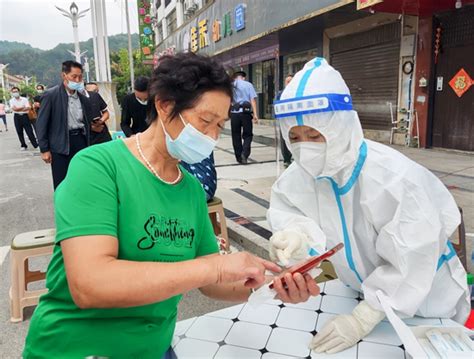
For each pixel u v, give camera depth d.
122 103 5.66
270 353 1.33
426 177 1.47
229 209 5.21
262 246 3.92
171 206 1.28
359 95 10.85
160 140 1.27
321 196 1.53
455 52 8.09
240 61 17.83
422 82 8.77
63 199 1.13
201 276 1.10
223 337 1.42
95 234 1.08
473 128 7.94
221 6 16.06
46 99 4.66
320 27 11.59
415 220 1.32
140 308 1.22
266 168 7.94
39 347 1.21
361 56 10.59
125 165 1.22
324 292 1.70
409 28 8.90
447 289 1.50
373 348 1.33
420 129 9.03
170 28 33.56
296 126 1.41
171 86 1.20
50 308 1.23
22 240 3.00
